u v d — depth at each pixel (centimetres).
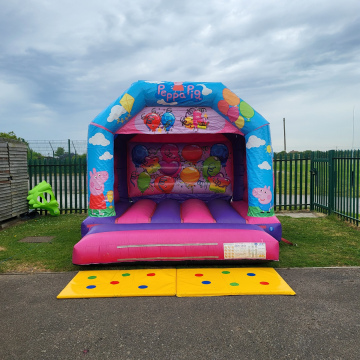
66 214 1067
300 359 289
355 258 566
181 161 823
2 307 395
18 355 299
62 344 316
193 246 523
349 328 339
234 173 812
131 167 822
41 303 405
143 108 640
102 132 609
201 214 655
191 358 292
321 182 1028
